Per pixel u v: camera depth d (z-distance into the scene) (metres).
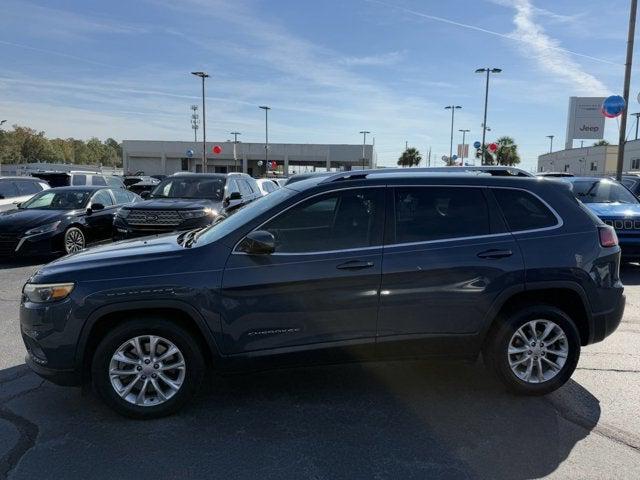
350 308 3.82
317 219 3.90
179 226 9.84
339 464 3.20
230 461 3.23
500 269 3.97
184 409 3.92
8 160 108.44
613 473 3.12
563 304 4.30
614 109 17.14
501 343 4.08
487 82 37.12
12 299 7.20
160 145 68.06
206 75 41.56
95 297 3.58
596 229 4.23
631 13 16.64
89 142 157.00
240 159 68.44
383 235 3.92
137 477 3.05
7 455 3.29
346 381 4.45
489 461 3.24
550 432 3.61
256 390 4.26
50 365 3.64
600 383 4.47
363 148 64.94
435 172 4.36
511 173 4.61
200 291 3.65
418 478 3.06
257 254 3.74
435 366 4.80
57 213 10.45
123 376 3.72
